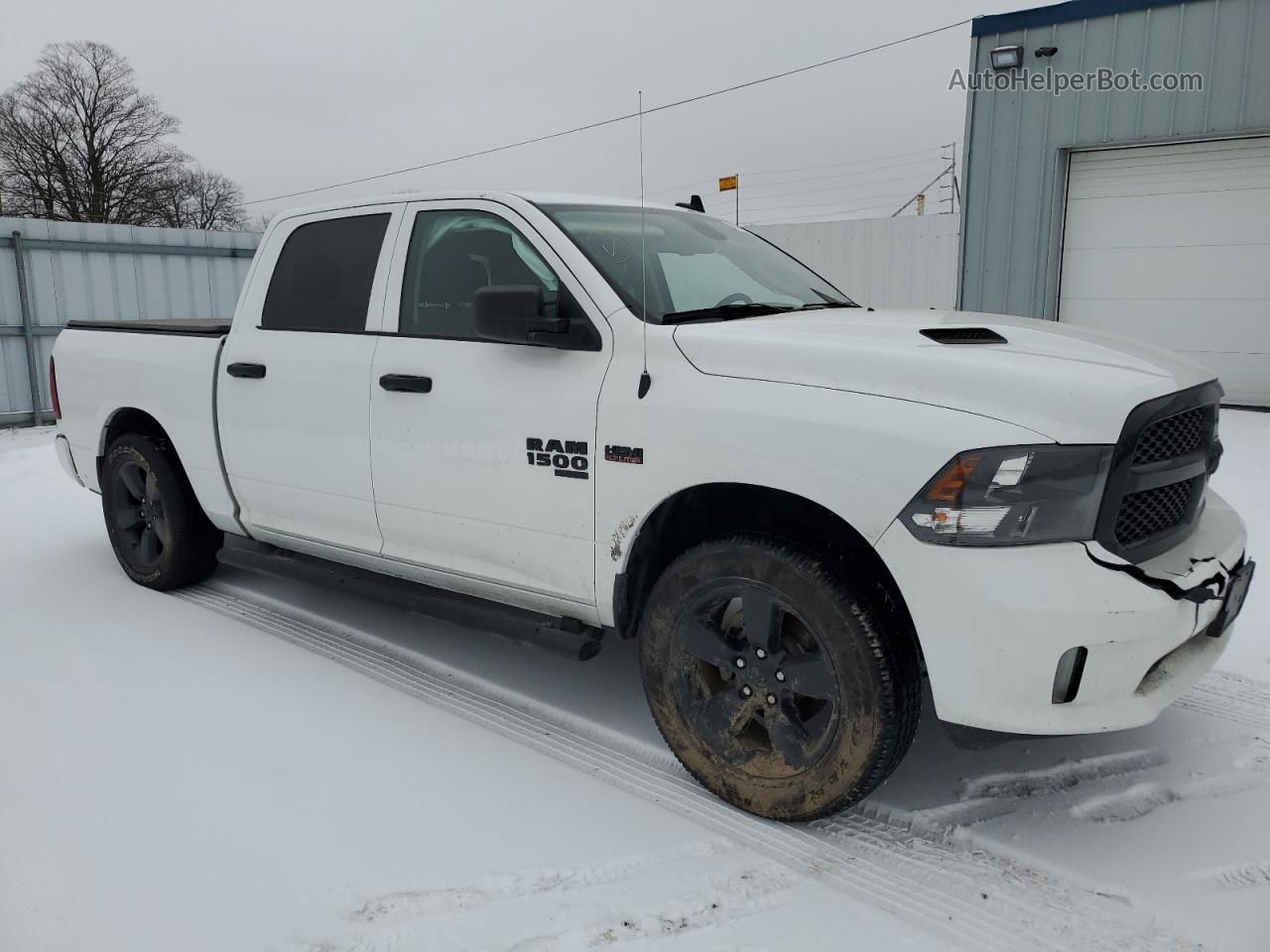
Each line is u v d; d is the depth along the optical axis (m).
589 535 3.01
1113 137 9.96
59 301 12.47
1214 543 2.72
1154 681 2.49
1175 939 2.25
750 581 2.67
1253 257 9.60
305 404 3.83
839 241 14.15
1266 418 9.04
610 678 3.81
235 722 3.36
